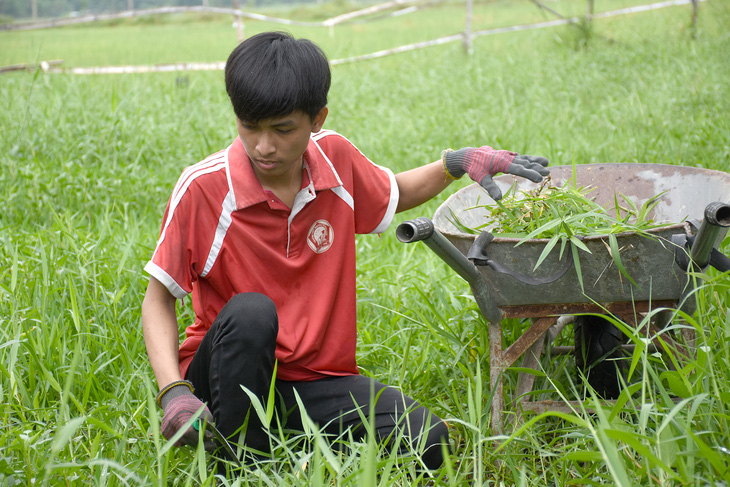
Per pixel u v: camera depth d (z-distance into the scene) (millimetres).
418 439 2209
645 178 2799
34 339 2779
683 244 2145
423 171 2590
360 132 6520
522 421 2471
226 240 2312
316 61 2084
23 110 5773
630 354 2703
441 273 3928
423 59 10539
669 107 6289
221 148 5527
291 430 2354
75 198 4719
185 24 33344
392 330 3109
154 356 2207
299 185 2348
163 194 4863
